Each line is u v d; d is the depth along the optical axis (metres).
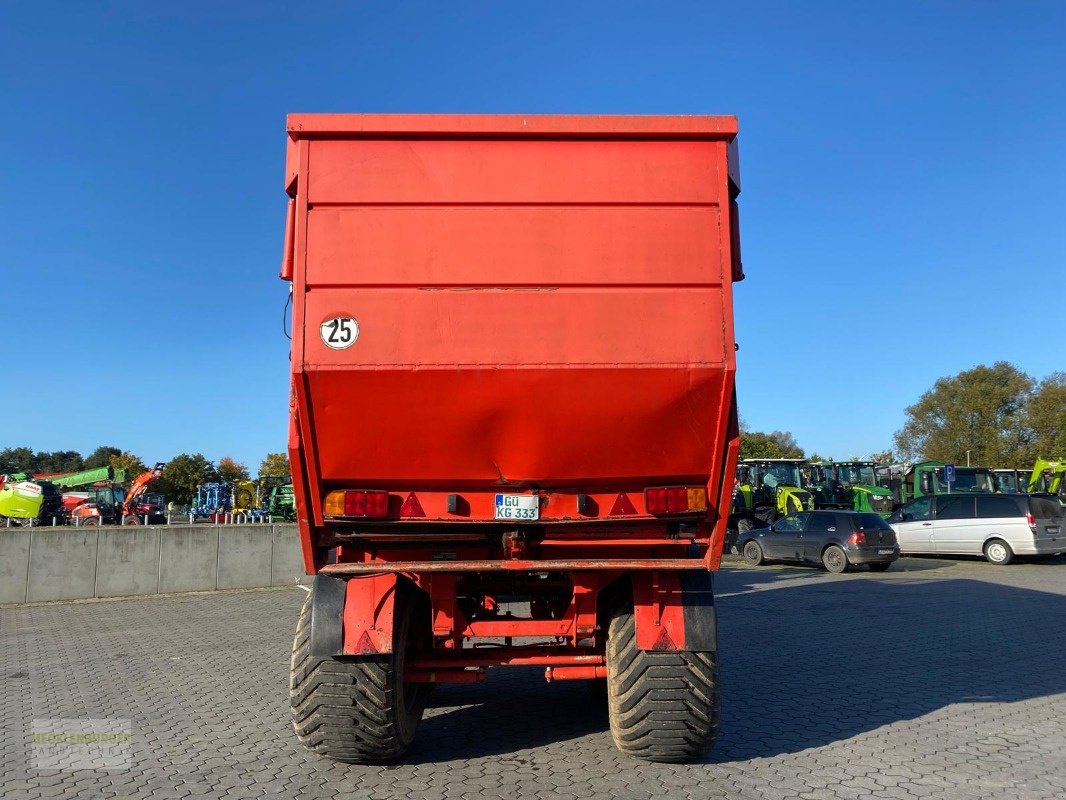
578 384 4.25
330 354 4.18
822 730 5.70
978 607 12.30
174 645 9.82
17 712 6.48
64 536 14.65
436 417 4.29
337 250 4.25
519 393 4.25
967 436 70.88
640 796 4.37
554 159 4.36
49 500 29.17
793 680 7.36
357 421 4.29
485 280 4.27
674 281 4.31
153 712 6.46
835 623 10.88
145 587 15.23
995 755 5.11
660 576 4.74
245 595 15.28
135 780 4.73
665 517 4.55
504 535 4.57
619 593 5.04
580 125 4.34
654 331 4.28
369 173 4.30
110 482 34.41
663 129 4.36
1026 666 7.92
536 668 8.14
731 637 9.81
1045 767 4.86
